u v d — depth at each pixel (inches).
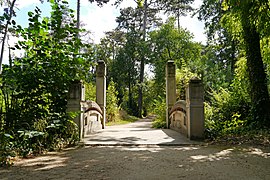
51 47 251.6
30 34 246.1
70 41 254.1
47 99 261.3
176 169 169.0
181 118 360.8
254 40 373.4
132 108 1391.5
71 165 180.7
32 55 251.4
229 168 171.2
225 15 397.7
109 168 172.1
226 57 855.7
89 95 590.2
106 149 244.5
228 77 739.4
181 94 539.8
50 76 249.9
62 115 259.0
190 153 223.1
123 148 250.4
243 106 414.0
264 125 350.3
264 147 246.8
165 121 493.4
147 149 245.3
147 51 1190.9
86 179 147.6
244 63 432.5
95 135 337.7
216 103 454.6
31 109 244.1
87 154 220.2
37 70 246.5
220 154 217.8
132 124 650.8
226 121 373.4
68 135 269.0
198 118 304.0
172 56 1171.3
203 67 720.3
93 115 385.4
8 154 189.3
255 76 369.4
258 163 185.3
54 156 211.9
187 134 318.3
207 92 591.5
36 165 181.0
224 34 768.3
